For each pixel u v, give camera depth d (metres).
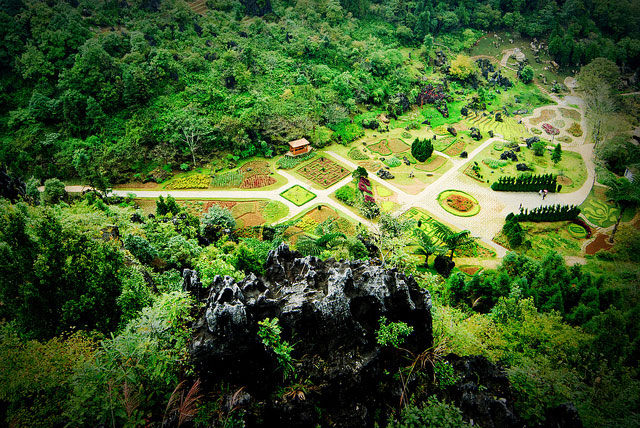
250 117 117.19
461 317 45.94
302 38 153.00
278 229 85.12
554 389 30.89
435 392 30.17
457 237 78.25
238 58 133.50
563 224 97.62
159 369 25.86
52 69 116.94
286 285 31.22
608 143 128.75
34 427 24.84
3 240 34.12
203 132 109.44
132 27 141.50
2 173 69.50
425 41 186.25
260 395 27.28
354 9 196.00
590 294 65.69
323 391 27.59
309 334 28.52
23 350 27.80
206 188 104.12
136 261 48.81
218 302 27.17
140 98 117.25
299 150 119.50
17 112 108.69
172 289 45.88
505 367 35.19
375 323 29.97
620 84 171.88
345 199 99.88
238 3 171.00
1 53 117.38
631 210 103.62
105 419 24.86
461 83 177.00
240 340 26.64
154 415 26.20
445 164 122.12
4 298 34.00
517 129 150.12
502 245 89.75
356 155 123.25
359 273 31.72
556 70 193.38
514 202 105.38
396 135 137.38
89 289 34.69
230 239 81.81
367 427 27.59
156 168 108.38
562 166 125.50
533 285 71.19
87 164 97.69
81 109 111.62
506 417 28.70
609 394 33.50
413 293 32.12
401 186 110.00
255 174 110.62
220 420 25.39
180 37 142.38
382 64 157.00
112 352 26.69
